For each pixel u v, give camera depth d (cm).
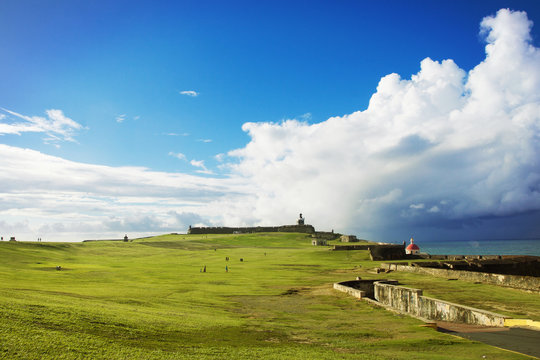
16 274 4294
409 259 9131
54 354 1173
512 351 1662
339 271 6756
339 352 1675
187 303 3144
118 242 15262
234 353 1502
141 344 1485
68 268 6016
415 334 2095
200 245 14975
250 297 3834
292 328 2331
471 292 3856
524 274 7025
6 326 1355
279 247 14238
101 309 2120
